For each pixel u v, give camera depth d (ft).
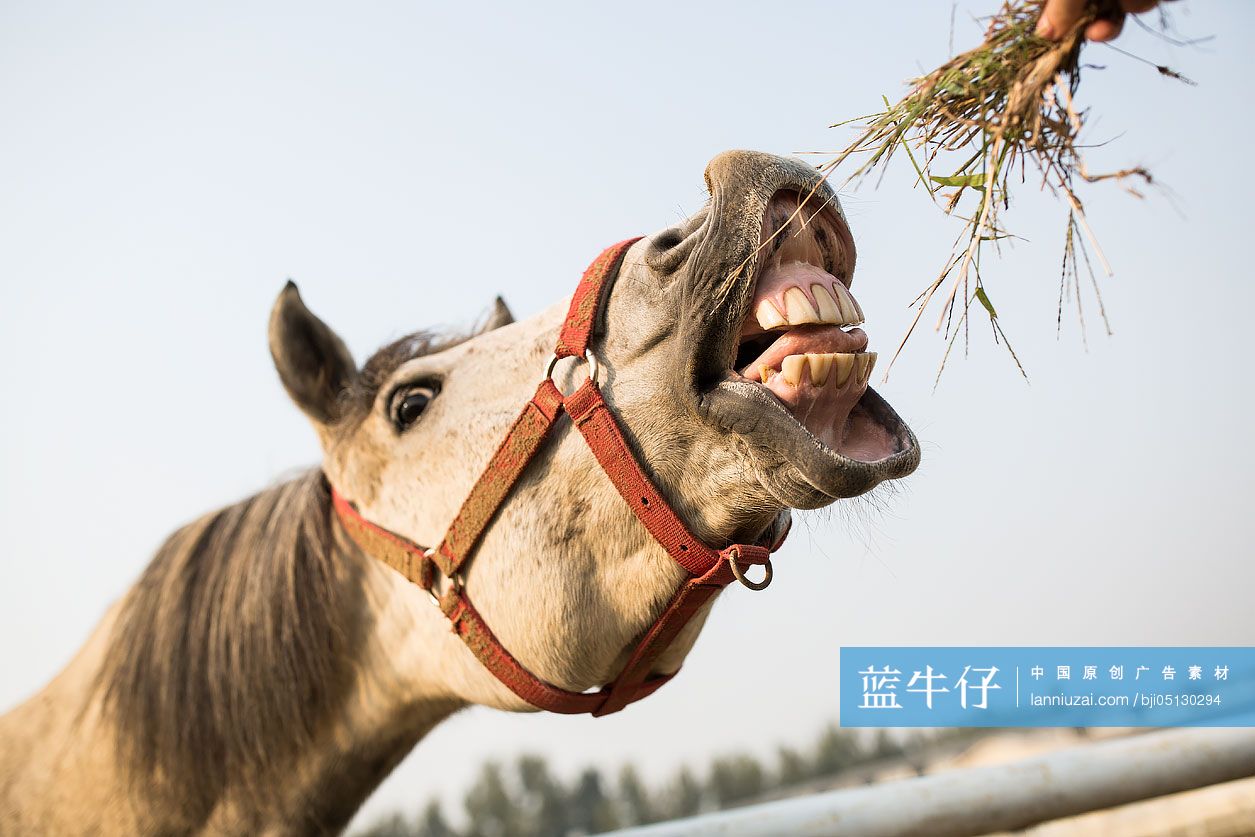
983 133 4.69
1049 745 18.10
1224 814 9.98
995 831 7.68
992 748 20.29
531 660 5.96
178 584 7.06
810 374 4.81
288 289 7.07
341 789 6.95
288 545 6.97
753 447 4.91
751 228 4.87
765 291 4.94
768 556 5.50
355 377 7.32
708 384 5.16
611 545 5.67
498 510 5.99
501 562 5.98
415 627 6.58
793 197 5.10
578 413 5.60
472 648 6.12
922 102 4.66
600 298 5.78
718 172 5.03
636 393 5.48
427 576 6.34
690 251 5.31
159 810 6.65
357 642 6.86
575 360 5.84
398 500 6.55
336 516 7.04
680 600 5.56
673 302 5.37
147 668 6.78
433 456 6.41
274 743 6.68
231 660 6.73
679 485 5.39
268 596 6.84
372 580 6.81
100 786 6.77
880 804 7.52
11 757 7.18
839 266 5.28
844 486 4.60
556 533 5.79
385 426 6.71
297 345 7.14
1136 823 10.43
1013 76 4.48
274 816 6.72
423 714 6.98
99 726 6.84
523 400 6.09
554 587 5.77
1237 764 7.95
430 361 6.77
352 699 6.88
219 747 6.64
